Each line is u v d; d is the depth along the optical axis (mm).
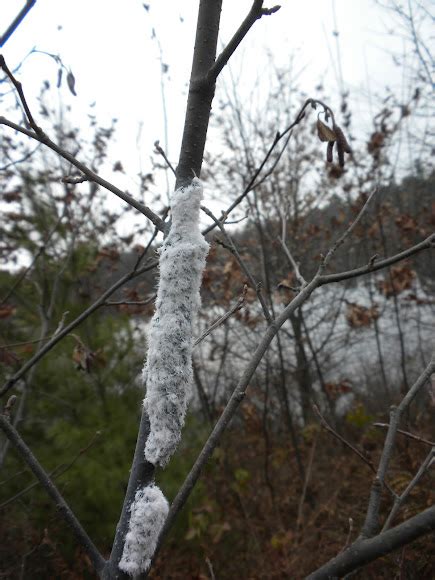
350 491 4812
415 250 1224
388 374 8273
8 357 2674
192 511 4449
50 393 4316
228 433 6707
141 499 927
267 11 1018
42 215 4711
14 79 1118
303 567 3918
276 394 7312
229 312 1263
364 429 5867
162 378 928
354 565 1109
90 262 4953
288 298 6309
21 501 3848
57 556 3744
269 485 5320
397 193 7445
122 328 4766
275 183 7488
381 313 6863
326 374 8859
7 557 3617
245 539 4859
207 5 1173
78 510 3939
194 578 4070
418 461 4105
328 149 1347
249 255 6664
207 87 1118
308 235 7133
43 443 4219
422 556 2748
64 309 4590
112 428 4273
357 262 6922
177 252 1005
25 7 1457
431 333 8391
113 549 949
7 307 3965
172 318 965
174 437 914
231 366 7223
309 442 6492
